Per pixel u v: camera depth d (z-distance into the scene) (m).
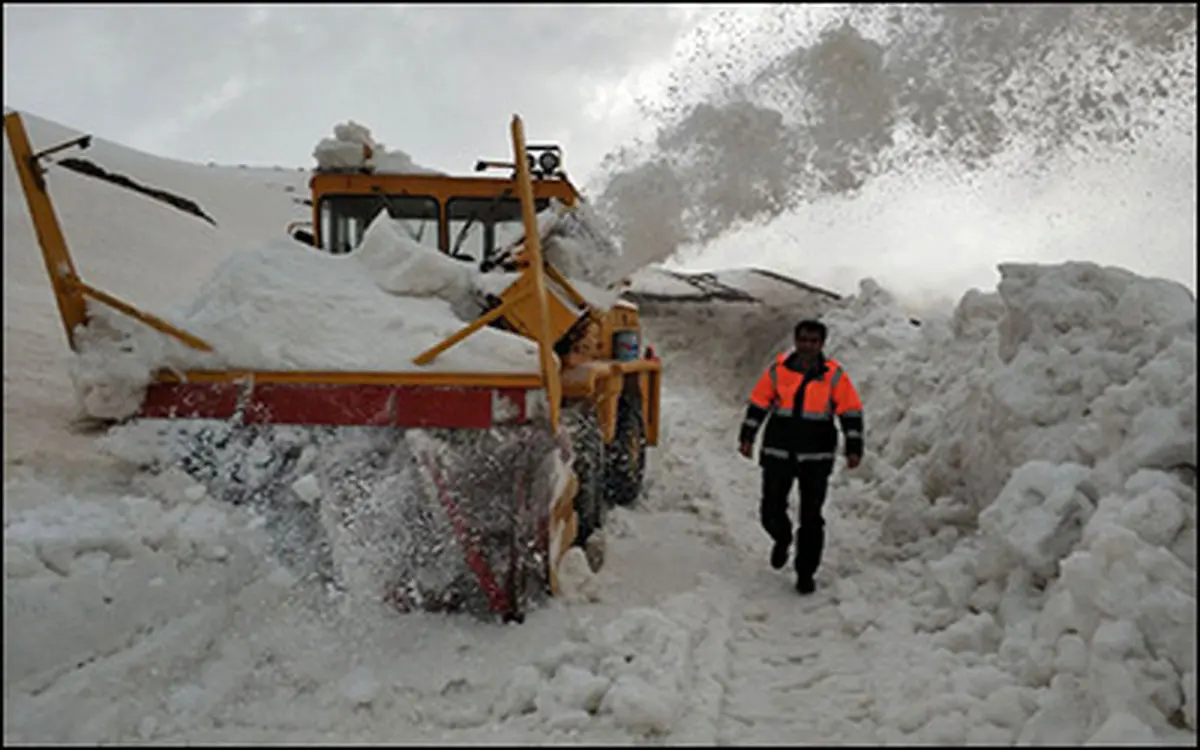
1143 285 4.77
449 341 4.61
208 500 4.64
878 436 7.34
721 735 3.40
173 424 4.82
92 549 3.88
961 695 3.46
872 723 3.51
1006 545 4.13
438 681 3.71
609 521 6.30
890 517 5.69
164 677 3.58
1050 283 5.11
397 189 6.55
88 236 12.39
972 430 5.45
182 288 11.02
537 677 3.63
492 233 6.56
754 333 12.17
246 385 4.64
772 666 4.13
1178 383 4.02
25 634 3.38
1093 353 4.76
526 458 4.41
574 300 5.61
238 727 3.35
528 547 4.38
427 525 4.44
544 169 6.47
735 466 8.52
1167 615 3.21
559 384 4.60
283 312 4.87
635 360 6.86
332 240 6.64
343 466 4.59
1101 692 3.18
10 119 4.80
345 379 4.57
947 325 7.64
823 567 5.49
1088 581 3.39
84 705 3.28
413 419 4.50
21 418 5.20
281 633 4.02
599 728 3.38
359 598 4.31
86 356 4.81
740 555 5.86
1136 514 3.56
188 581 4.05
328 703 3.52
